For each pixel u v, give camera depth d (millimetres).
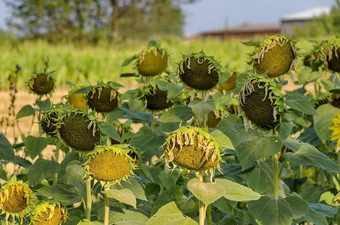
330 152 3207
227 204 2691
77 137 2490
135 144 2918
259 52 2602
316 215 2631
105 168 2328
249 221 2850
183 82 2707
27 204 2453
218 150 2234
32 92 3184
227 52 22859
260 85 2447
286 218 2480
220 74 2689
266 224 2482
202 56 2689
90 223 2498
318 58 3125
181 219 2373
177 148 2242
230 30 79812
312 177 3830
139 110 3205
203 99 2707
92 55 19531
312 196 3227
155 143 2908
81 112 2510
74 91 3010
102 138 2572
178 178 2922
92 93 2873
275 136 2461
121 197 2346
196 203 2664
